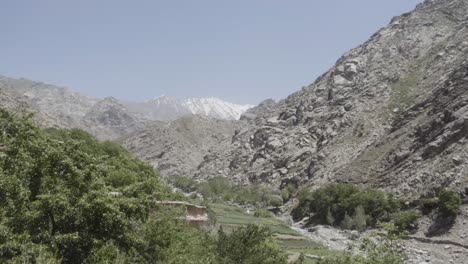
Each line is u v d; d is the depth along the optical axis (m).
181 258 21.98
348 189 89.31
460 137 85.12
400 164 95.06
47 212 15.80
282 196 114.31
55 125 115.44
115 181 35.78
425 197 77.25
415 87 133.88
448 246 58.81
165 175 196.25
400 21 179.00
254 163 152.62
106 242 16.52
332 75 167.38
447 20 166.12
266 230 26.56
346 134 129.62
